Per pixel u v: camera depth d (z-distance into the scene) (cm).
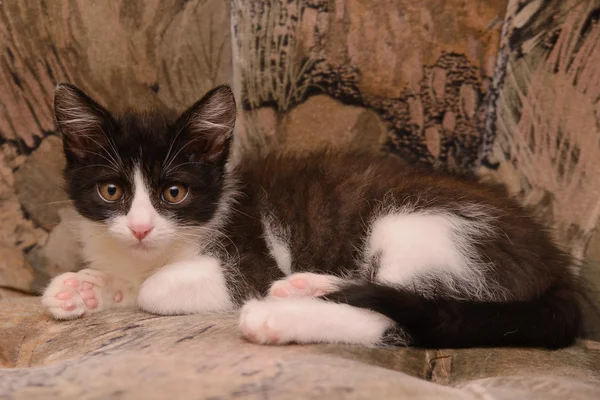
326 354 39
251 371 37
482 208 47
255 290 48
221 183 49
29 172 52
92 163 48
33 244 53
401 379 37
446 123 54
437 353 42
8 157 52
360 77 54
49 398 35
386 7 53
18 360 43
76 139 48
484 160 54
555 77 51
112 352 40
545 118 52
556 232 52
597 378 39
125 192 47
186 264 48
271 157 53
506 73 52
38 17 51
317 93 54
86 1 51
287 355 39
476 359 41
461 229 46
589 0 50
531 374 39
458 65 53
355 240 48
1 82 51
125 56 52
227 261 48
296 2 53
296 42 54
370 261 47
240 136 55
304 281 45
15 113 52
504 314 43
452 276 45
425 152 54
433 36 53
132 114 50
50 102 52
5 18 50
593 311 51
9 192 52
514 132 53
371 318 42
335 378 36
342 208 49
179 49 53
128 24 52
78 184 48
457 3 52
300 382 36
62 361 39
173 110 53
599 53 50
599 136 51
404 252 45
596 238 51
